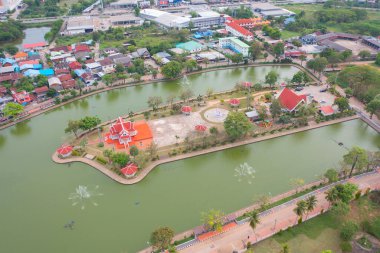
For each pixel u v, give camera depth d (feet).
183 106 567.18
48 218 369.09
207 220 341.82
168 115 554.46
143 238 342.03
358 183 405.18
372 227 343.26
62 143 494.59
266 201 364.38
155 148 449.06
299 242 329.72
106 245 335.26
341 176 417.90
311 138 508.94
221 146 480.64
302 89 645.10
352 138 510.99
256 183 416.26
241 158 463.83
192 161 456.45
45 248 334.03
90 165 446.60
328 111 554.46
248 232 341.21
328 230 343.05
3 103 592.60
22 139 511.40
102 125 532.32
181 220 362.53
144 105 601.62
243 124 477.36
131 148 434.71
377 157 417.69
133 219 365.40
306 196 387.14
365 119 551.59
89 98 634.84
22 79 654.12
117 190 406.82
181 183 418.10
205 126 517.14
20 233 351.05
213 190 406.00
